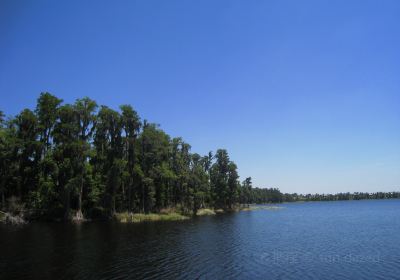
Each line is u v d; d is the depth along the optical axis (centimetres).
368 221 8419
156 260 3269
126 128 8725
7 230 5525
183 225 7056
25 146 7419
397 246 4209
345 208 18188
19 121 7612
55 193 7281
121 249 3850
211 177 14775
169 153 10825
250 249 3969
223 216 10738
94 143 8231
